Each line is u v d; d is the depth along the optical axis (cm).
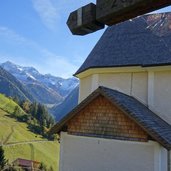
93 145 1427
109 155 1371
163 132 1298
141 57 1716
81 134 1466
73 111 1473
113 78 1770
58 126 1513
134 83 1703
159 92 1617
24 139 11600
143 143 1282
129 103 1438
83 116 1477
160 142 1203
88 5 322
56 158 10925
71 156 1479
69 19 343
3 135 11338
